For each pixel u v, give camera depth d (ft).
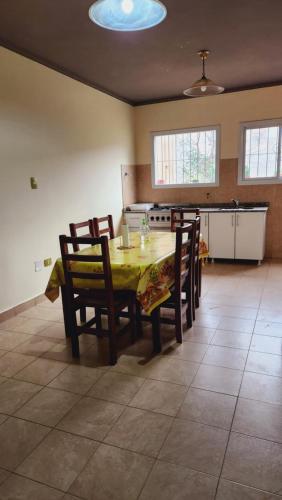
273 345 8.64
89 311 11.48
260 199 17.43
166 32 9.97
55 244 13.14
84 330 8.29
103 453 5.44
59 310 11.66
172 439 5.67
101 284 8.45
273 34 10.32
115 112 17.12
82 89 14.35
